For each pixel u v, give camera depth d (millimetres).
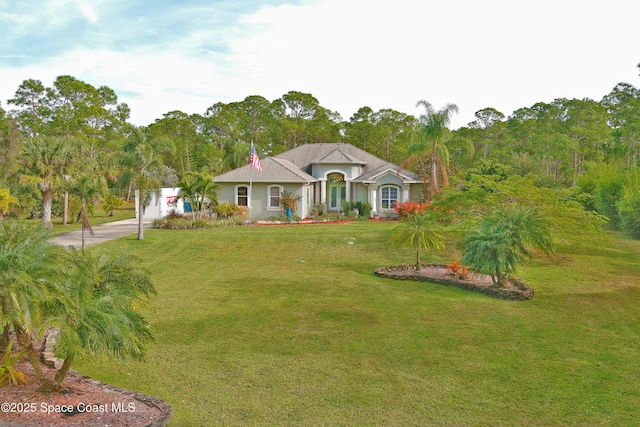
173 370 8781
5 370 7715
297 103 82312
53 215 39344
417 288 15422
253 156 32281
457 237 24531
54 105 76875
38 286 6949
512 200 17969
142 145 24000
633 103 59250
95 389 7742
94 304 7312
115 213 47312
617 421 7020
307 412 7230
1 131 45188
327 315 12305
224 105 83562
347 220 34969
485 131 86625
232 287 15539
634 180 28703
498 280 14773
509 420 7039
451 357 9453
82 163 40375
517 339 10508
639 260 20344
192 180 32281
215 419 7000
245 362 9164
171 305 13273
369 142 72312
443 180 35562
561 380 8406
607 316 12305
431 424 6914
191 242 24547
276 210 34719
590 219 17578
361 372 8711
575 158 75250
